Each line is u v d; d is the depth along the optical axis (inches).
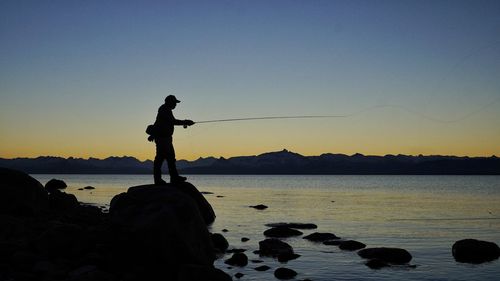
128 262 500.1
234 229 1141.7
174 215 507.2
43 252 522.9
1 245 523.8
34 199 850.8
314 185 5649.6
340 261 742.5
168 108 606.5
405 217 1514.5
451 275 666.2
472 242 804.6
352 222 1360.7
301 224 1219.2
